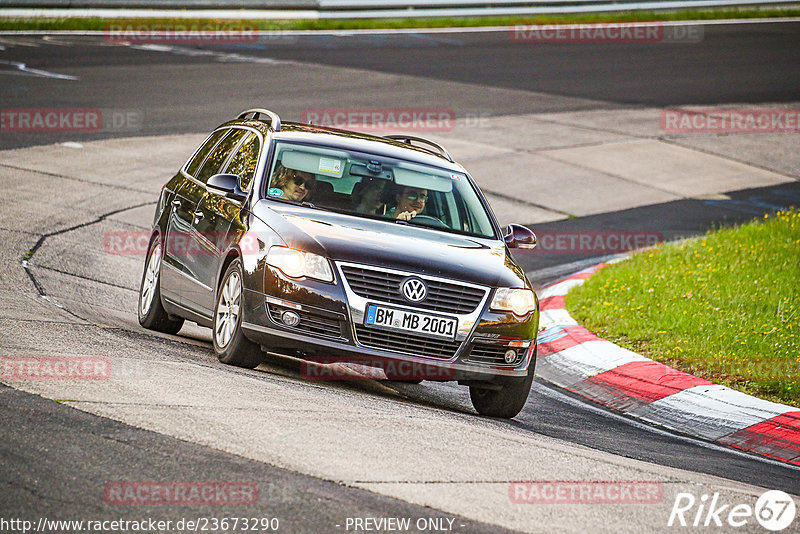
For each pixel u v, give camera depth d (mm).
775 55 131125
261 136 32219
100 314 34469
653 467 23734
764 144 89438
